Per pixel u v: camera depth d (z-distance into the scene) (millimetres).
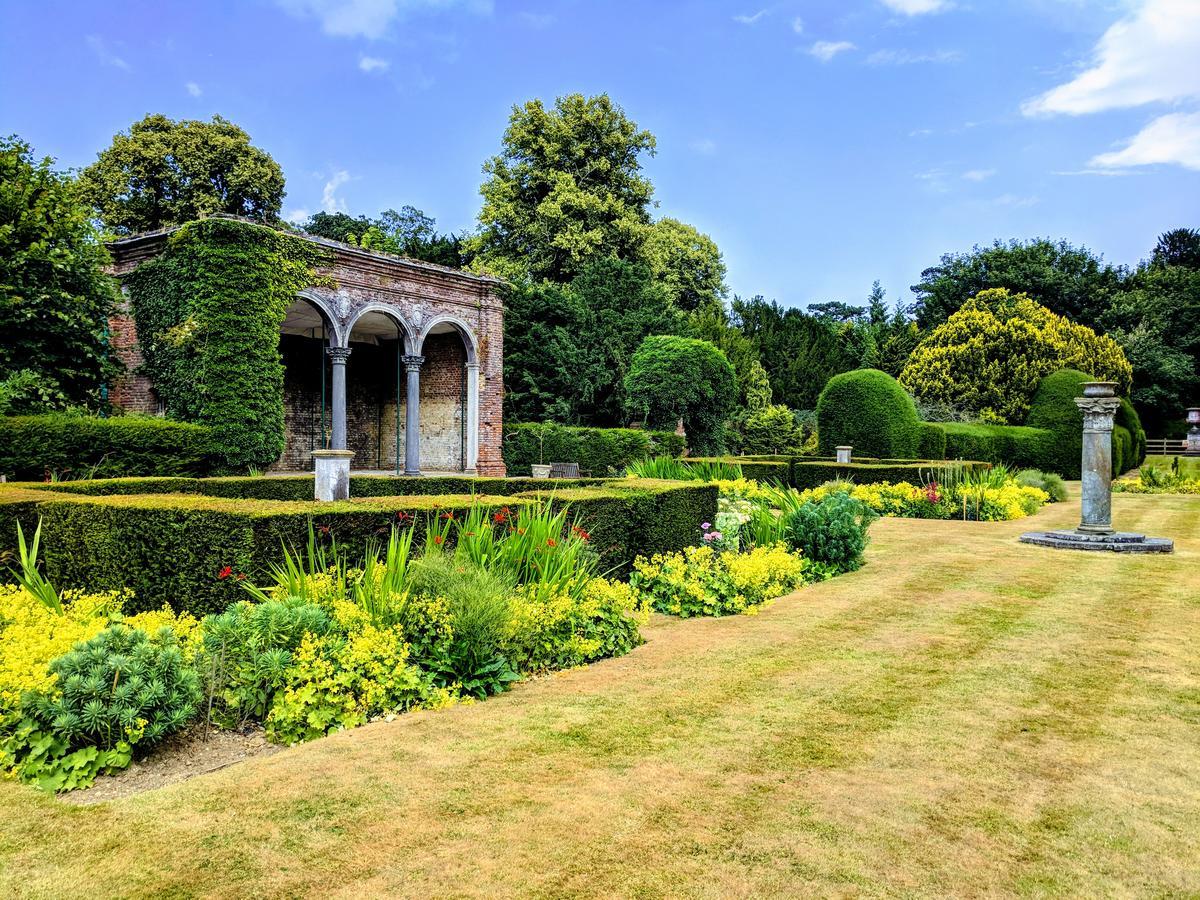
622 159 33969
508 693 4266
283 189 29859
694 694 4238
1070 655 5055
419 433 22875
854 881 2400
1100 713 3971
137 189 27938
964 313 31281
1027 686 4406
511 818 2789
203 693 3646
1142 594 7023
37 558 5738
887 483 15195
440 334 22547
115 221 27125
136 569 4957
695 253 38375
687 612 6336
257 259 15234
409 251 33000
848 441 21234
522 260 32406
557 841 2629
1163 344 38656
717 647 5270
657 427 26250
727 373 26625
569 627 4926
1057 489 17281
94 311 14609
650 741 3549
